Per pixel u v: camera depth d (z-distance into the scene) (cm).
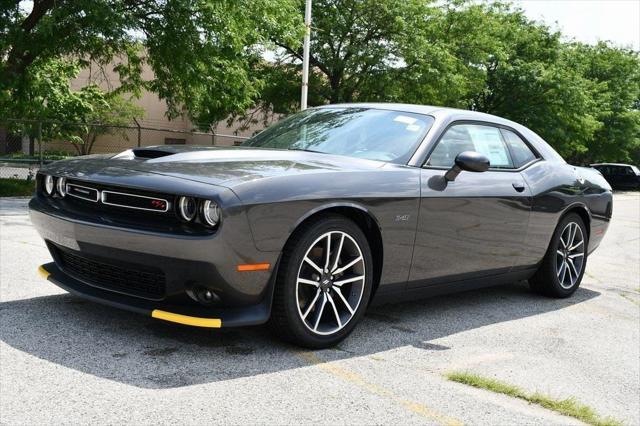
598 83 4181
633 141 4353
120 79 1831
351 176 331
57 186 336
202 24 1537
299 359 304
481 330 393
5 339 302
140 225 290
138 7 1532
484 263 420
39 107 1688
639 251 898
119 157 349
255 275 291
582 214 526
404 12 2222
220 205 275
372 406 255
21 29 1359
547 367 331
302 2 2091
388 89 2266
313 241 310
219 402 245
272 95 2405
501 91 3278
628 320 456
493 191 414
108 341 308
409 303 450
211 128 2622
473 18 2567
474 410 260
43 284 422
